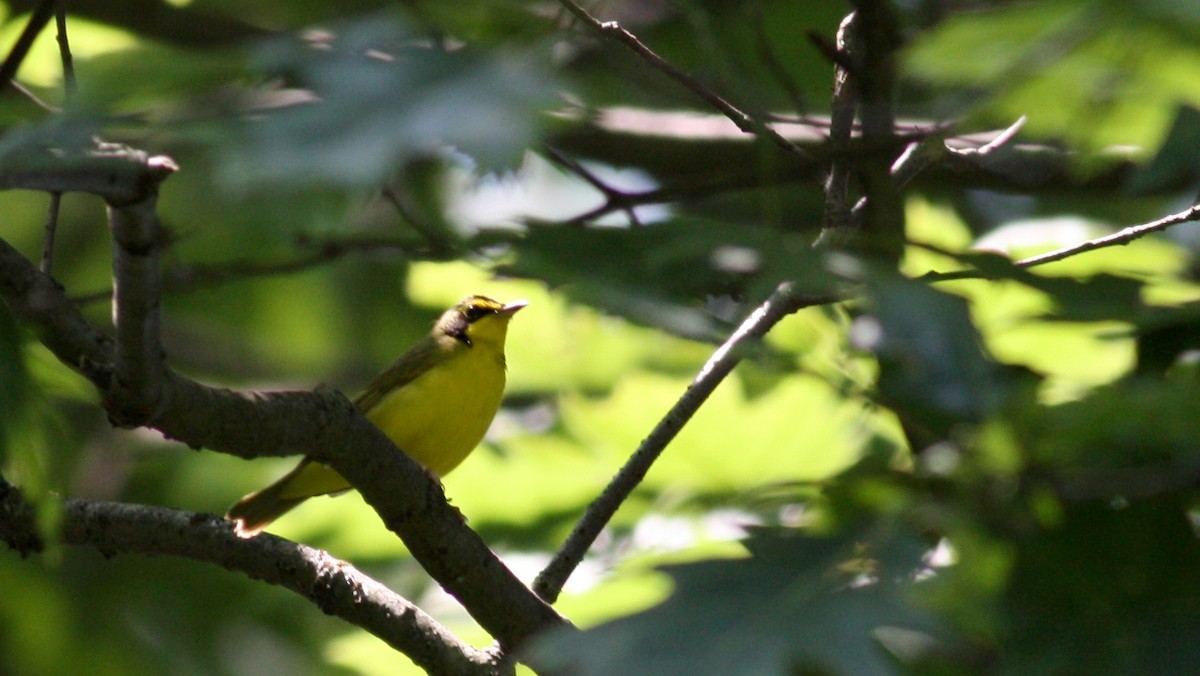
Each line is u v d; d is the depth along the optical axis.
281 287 24.56
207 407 7.18
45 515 7.05
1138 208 13.98
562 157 11.52
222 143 5.14
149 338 6.56
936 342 6.41
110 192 5.87
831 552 5.64
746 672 5.04
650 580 12.38
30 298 6.61
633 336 18.56
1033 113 5.02
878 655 5.14
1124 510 6.55
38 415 6.84
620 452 15.41
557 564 9.46
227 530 9.40
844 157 9.02
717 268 8.15
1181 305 8.48
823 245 7.87
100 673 21.86
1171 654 6.11
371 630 9.39
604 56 10.00
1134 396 6.29
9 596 20.05
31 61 13.91
